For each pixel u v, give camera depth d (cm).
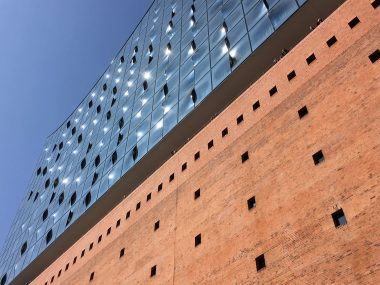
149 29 4338
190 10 3547
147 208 2333
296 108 1719
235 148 1927
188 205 2009
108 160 3372
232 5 2869
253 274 1457
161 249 2009
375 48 1542
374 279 1126
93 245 2669
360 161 1346
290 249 1384
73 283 2588
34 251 3822
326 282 1223
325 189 1396
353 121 1449
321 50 1770
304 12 2150
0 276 4319
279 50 2256
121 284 2134
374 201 1241
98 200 3138
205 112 2517
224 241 1667
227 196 1798
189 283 1703
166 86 3119
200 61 2831
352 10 1736
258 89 2002
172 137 2664
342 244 1247
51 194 4234
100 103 4462
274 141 1730
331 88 1616
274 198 1562
